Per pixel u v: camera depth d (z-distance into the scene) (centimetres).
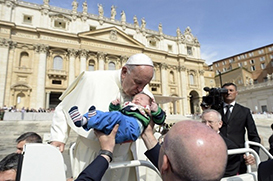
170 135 94
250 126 343
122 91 210
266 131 1831
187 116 3288
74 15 3375
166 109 3784
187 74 4356
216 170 78
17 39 2873
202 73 4531
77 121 124
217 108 384
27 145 110
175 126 98
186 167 79
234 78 4816
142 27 4116
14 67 2803
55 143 177
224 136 322
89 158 182
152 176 295
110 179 179
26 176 101
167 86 4000
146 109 154
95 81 207
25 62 2925
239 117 348
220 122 290
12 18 2928
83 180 101
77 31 3353
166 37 4341
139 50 3791
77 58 3247
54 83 3070
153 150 156
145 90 228
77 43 3278
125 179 188
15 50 2855
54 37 3111
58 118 194
